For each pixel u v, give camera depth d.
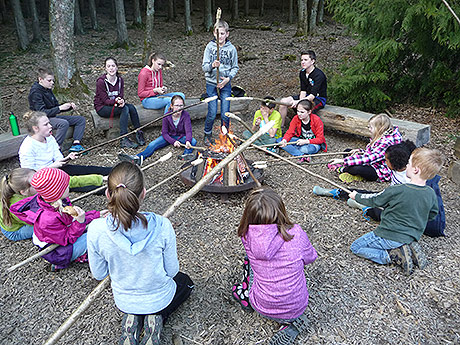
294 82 8.84
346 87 6.55
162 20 17.62
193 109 6.68
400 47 6.22
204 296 3.00
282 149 5.82
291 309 2.54
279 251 2.49
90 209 4.23
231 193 4.51
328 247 3.55
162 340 2.62
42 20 16.62
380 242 3.25
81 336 2.67
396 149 3.62
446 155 5.30
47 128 4.21
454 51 6.38
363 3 6.51
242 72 9.73
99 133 6.39
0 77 9.45
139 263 2.29
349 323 2.74
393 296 2.98
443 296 2.96
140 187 2.28
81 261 3.35
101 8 19.64
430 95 6.90
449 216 4.00
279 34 14.23
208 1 15.03
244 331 2.70
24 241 3.75
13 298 3.04
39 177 2.92
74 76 7.59
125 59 11.33
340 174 4.93
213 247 3.58
